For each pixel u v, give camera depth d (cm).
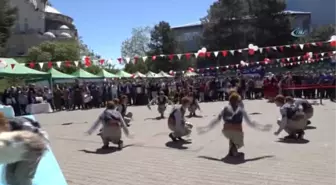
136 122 1702
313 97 2800
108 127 1047
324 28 6700
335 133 1170
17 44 7538
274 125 1400
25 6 7894
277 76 3150
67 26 9012
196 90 3038
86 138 1282
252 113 1869
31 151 456
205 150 994
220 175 738
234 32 6644
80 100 2792
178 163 854
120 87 3020
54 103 2797
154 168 816
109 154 990
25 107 2527
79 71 3522
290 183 669
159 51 7431
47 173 723
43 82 3656
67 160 927
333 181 670
